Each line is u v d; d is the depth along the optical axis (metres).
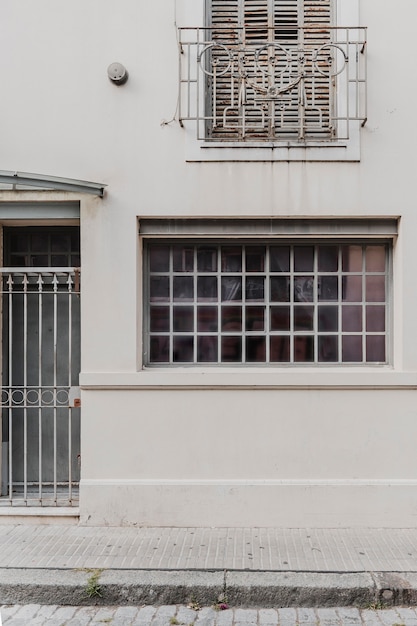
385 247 4.83
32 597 3.66
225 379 4.57
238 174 4.60
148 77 4.62
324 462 4.60
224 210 4.60
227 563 3.88
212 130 4.81
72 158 4.62
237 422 4.61
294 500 4.54
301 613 3.53
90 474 4.62
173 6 4.62
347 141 4.58
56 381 5.02
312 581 3.65
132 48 4.61
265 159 4.58
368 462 4.59
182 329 4.87
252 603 3.62
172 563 3.89
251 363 4.84
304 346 4.86
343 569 3.79
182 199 4.61
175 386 4.58
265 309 4.86
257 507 4.55
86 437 4.61
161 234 4.70
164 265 4.88
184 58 4.61
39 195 4.61
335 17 4.83
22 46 4.62
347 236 4.69
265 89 4.57
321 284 4.86
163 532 4.45
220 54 4.82
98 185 4.48
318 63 4.82
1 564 3.89
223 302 4.87
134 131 4.62
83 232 4.62
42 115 4.62
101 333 4.62
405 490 4.53
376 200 4.57
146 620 3.46
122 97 4.62
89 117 4.62
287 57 4.58
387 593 3.59
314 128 4.77
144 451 4.61
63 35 4.62
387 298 4.82
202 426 4.61
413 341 4.59
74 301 5.16
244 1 4.87
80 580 3.68
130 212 4.62
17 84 4.62
